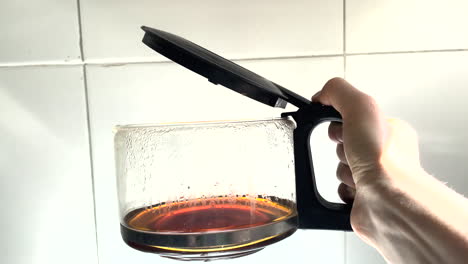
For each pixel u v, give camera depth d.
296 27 0.44
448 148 0.46
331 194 0.46
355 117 0.29
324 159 0.46
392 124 0.32
